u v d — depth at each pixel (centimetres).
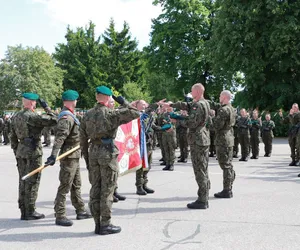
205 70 3750
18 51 5006
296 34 2588
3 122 2283
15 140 599
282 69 2733
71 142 559
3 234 514
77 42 6331
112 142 509
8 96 4872
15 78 4809
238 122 1376
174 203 692
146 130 766
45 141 2100
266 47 2675
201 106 644
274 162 1323
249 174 1027
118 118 493
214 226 540
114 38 5900
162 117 1127
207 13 3462
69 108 560
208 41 3033
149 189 790
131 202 702
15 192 812
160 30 3612
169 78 3906
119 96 507
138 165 698
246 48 2731
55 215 564
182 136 1331
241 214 604
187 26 3491
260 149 1848
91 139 506
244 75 2906
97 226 512
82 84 6084
